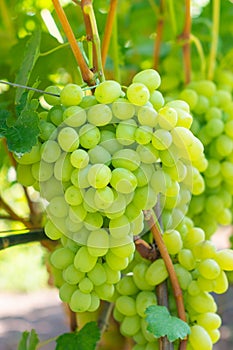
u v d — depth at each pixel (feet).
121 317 3.19
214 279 2.94
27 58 2.98
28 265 14.52
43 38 3.57
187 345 3.00
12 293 14.75
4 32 4.17
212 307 3.00
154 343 3.02
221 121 3.55
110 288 2.82
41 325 12.30
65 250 2.81
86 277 2.78
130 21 4.93
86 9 2.83
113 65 3.99
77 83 3.68
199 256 2.98
